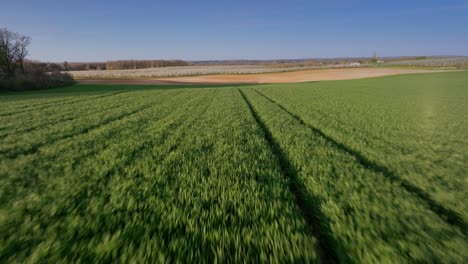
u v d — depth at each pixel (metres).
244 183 3.62
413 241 2.29
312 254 2.10
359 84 38.84
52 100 20.17
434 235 2.40
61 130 8.33
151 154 5.39
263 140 6.67
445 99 18.28
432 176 4.08
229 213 2.77
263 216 2.71
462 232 2.50
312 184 3.62
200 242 2.26
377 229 2.47
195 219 2.62
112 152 5.53
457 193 3.45
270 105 15.70
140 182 3.74
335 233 2.43
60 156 5.33
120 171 4.34
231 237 2.32
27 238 2.35
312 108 13.86
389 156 5.21
